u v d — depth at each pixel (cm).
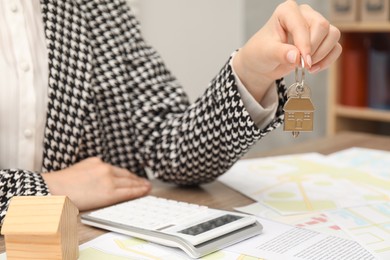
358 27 193
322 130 229
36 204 59
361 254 62
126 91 100
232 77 82
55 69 92
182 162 92
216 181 95
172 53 217
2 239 69
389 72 198
